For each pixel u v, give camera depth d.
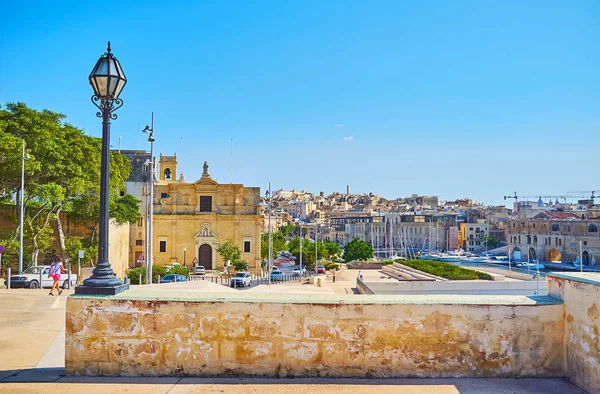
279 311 7.35
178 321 7.38
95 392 6.73
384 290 42.88
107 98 8.00
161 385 7.00
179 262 72.69
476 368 7.32
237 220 73.31
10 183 37.03
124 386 6.96
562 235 141.62
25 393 6.68
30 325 11.88
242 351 7.35
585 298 6.82
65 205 45.16
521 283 43.12
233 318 7.37
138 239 72.44
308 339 7.34
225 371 7.35
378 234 196.50
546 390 6.86
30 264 39.34
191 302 7.39
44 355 8.95
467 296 7.81
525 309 7.37
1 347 9.58
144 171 65.31
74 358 7.42
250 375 7.34
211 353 7.36
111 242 54.06
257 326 7.36
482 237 190.88
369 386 6.97
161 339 7.38
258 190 74.75
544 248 148.50
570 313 7.22
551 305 7.40
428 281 44.16
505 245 181.00
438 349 7.33
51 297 17.56
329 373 7.32
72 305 7.43
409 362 7.32
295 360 7.33
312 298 7.51
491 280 46.50
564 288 7.43
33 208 40.91
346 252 109.75
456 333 7.34
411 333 7.34
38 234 39.75
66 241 46.19
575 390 6.86
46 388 6.88
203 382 7.12
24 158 33.72
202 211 73.81
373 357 7.32
